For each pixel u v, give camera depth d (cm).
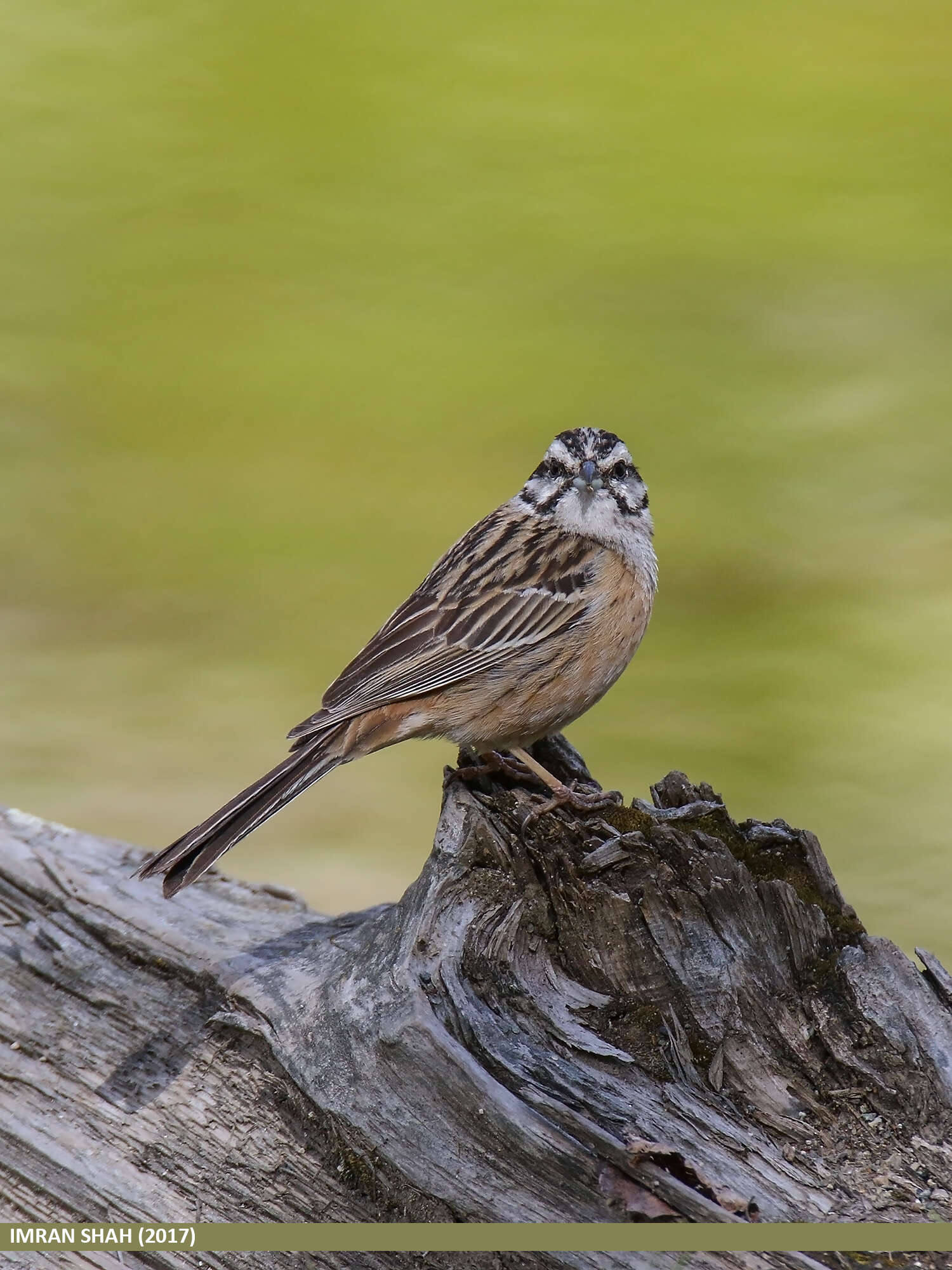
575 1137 492
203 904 654
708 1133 511
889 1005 558
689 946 561
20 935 627
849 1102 539
